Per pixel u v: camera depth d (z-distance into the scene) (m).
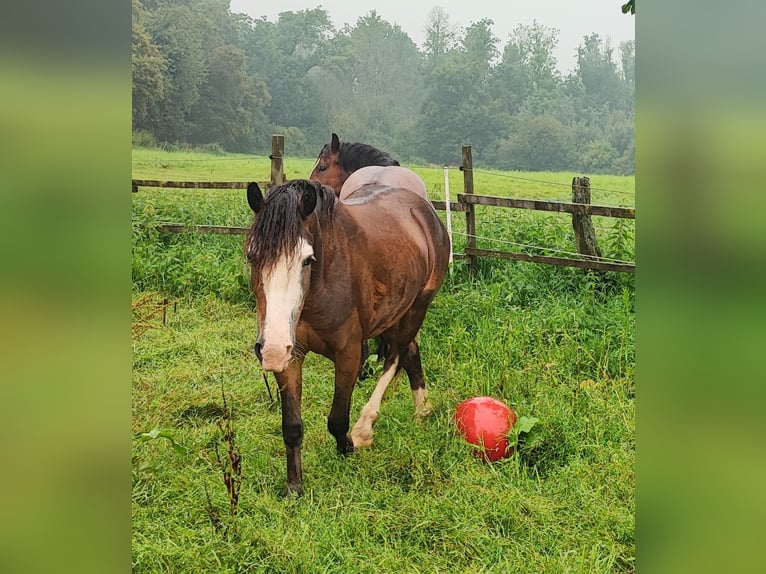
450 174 25.22
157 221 8.29
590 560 2.64
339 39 67.75
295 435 3.21
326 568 2.62
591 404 3.98
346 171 6.25
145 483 3.16
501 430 3.56
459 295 5.99
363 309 3.38
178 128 45.91
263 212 2.87
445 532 2.88
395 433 3.81
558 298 5.97
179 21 46.50
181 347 5.22
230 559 2.65
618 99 68.12
